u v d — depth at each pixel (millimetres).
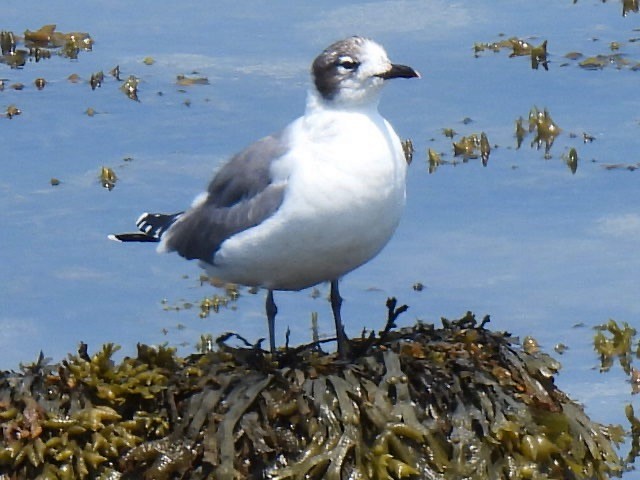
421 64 20172
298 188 11406
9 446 11188
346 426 11086
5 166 18078
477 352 11727
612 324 14500
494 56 20344
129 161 18094
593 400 13695
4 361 14500
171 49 20766
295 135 11727
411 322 15008
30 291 15789
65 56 20625
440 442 11266
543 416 11656
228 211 11977
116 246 16625
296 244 11547
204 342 14633
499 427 11367
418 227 16875
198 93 19562
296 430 11172
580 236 16625
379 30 21109
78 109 19281
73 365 11469
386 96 19594
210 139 18516
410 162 18031
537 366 11867
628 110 19031
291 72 20016
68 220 17000
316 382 11266
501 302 15438
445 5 21891
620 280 15805
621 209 17094
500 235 16688
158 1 22266
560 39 20797
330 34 20984
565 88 19578
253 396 11164
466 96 19469
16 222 16969
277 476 10984
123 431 11234
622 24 21172
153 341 14836
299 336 14734
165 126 18859
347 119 11523
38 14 21766
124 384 11375
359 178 11344
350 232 11469
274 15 21688
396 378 11312
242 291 15766
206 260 12242
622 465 12766
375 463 11078
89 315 15367
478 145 18188
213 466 11094
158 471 11094
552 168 17891
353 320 15047
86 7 22094
